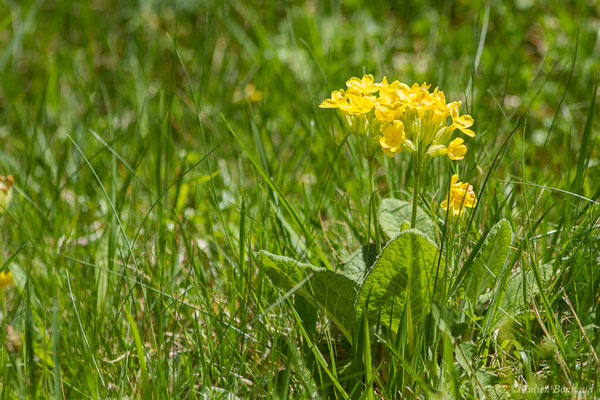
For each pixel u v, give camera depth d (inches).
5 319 107.7
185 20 259.0
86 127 180.4
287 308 105.7
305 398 84.5
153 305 103.6
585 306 99.3
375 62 208.8
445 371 87.7
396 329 94.7
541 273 99.6
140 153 170.1
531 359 94.3
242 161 169.2
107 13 277.1
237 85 208.4
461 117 92.5
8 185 125.0
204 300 113.3
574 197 115.7
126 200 157.9
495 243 93.8
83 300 116.8
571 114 174.7
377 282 89.9
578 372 85.7
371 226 123.0
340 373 94.9
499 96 180.7
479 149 139.7
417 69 210.4
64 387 99.3
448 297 93.0
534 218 120.1
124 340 109.3
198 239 142.1
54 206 144.8
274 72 207.3
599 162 138.0
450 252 99.4
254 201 142.3
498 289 94.9
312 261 118.0
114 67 225.0
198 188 152.4
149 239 135.2
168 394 91.1
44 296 112.8
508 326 97.2
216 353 100.1
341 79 201.0
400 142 90.0
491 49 209.3
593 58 195.6
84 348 100.9
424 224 107.1
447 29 230.4
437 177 134.6
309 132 170.1
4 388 94.0
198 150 171.9
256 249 125.9
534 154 158.6
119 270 125.6
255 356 99.3
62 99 214.4
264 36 223.8
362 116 94.9
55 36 267.0
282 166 149.2
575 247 104.0
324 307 93.8
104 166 163.0
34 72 241.3
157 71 229.8
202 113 187.9
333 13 242.2
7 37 270.2
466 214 117.3
